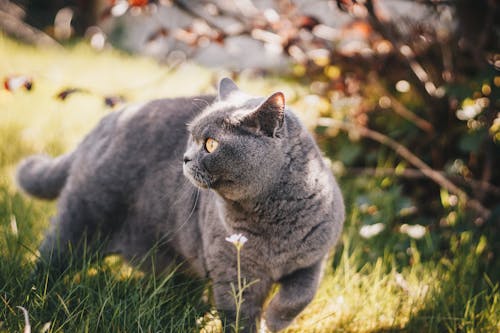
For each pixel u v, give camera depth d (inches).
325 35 183.5
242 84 251.9
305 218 108.0
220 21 323.9
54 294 111.3
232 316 112.6
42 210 155.6
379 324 124.3
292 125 108.3
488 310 124.1
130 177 128.0
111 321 103.3
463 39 166.2
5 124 209.8
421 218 160.9
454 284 133.3
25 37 352.5
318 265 113.7
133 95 245.0
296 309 110.8
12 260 118.6
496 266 143.6
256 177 105.0
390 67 178.5
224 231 111.1
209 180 106.3
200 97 132.8
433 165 177.2
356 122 183.2
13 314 102.8
